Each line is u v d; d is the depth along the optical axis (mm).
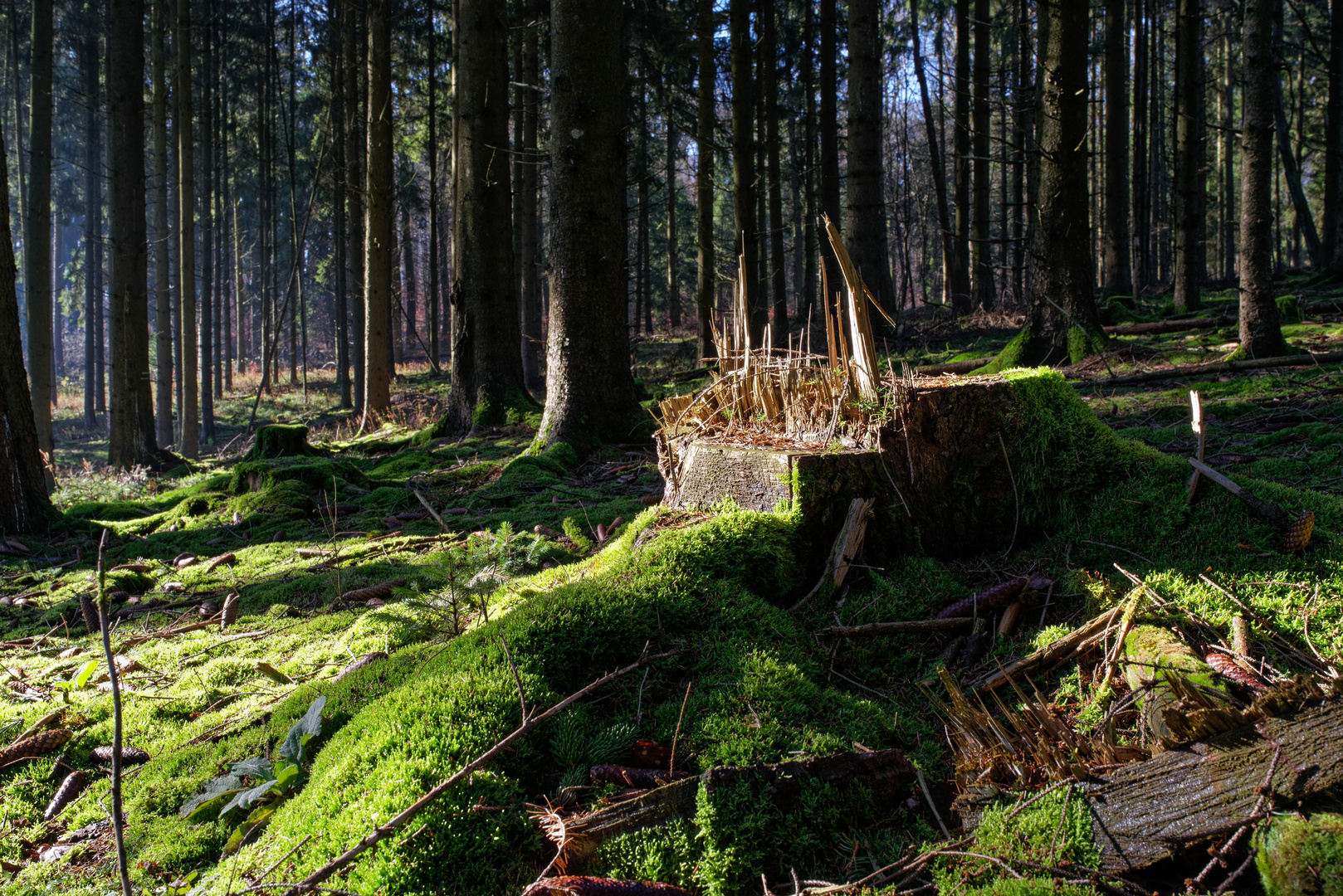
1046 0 8203
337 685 2623
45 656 3648
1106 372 7855
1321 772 1521
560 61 6820
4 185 6113
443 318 39062
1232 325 9320
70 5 24562
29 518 6184
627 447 6891
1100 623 2418
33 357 12922
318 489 6730
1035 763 1902
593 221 6910
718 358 3877
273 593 4195
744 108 12891
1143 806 1676
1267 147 7059
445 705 2072
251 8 24453
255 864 1838
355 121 18703
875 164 11984
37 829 2299
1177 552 2697
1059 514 3070
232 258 37688
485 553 3061
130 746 2670
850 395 3135
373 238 13812
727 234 36906
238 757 2408
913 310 22438
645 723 2225
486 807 1812
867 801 1937
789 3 22547
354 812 1819
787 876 1794
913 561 2922
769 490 3004
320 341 49188
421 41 20812
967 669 2500
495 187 9742
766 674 2312
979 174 17203
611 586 2607
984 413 3037
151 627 3939
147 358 14000
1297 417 5309
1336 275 14781
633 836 1816
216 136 26203
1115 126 14641
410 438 10195
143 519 6742
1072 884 1620
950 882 1705
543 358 17906
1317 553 2492
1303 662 2145
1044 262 8633
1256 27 6879
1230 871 1545
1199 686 1944
